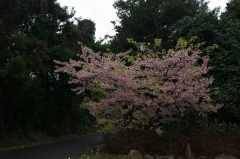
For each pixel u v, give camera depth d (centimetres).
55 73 2038
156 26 1769
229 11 1502
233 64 1109
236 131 950
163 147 927
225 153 838
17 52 1513
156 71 934
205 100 973
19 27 1869
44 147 1551
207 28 1193
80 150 1377
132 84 885
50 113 2189
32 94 1767
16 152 1301
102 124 1159
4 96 1485
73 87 2073
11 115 1741
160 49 1481
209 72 1162
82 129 2775
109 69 941
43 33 1861
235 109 1044
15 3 1546
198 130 967
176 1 1719
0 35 1486
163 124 1105
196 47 1072
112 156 982
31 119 1955
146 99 938
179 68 904
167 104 916
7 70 1316
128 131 1034
